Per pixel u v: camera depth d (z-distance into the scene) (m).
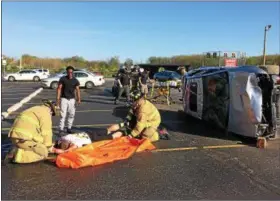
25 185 5.50
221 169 6.55
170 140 8.73
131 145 7.59
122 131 8.27
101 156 6.76
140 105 8.06
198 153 7.61
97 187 5.51
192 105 11.40
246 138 9.07
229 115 9.01
